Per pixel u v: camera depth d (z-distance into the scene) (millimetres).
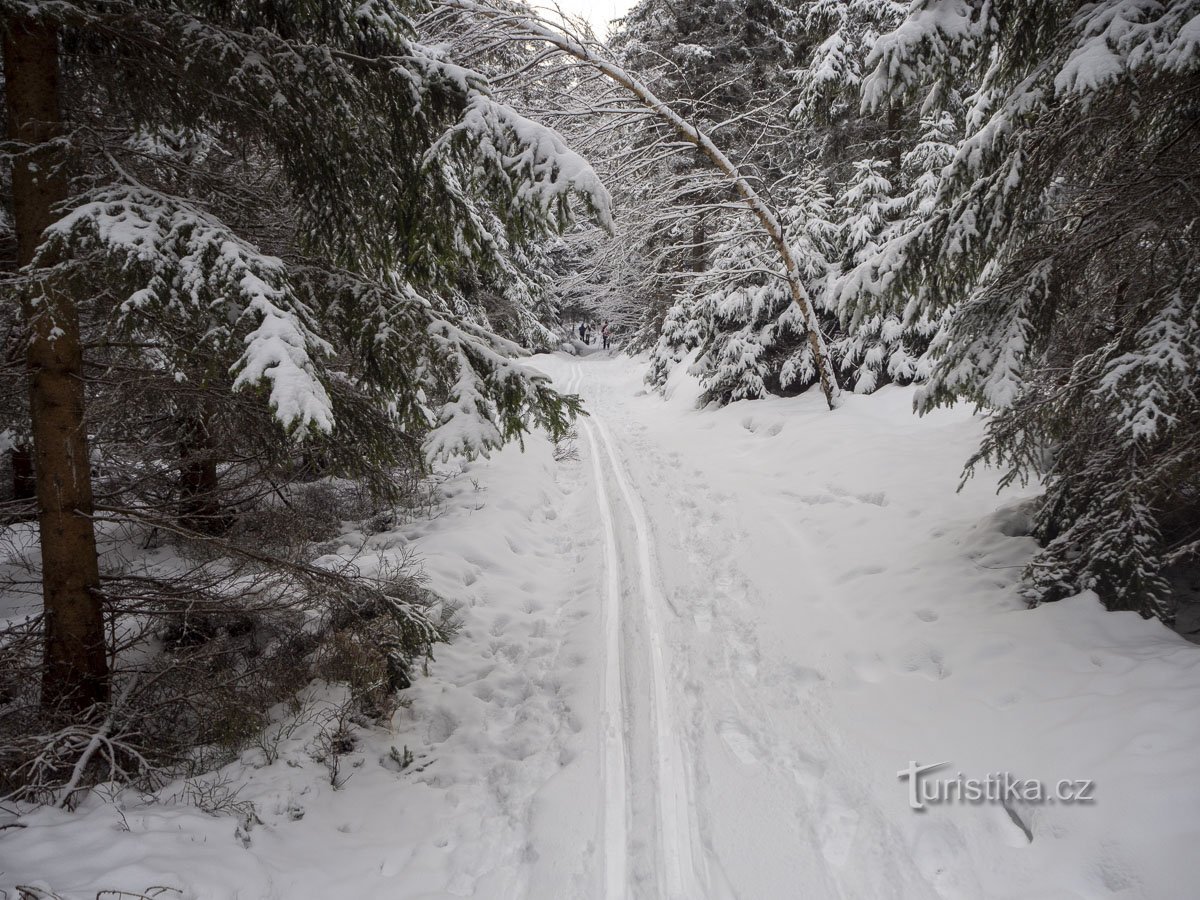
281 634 5672
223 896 2916
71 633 4047
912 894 3145
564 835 3719
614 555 8008
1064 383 5496
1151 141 4906
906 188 13070
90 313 4477
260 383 3027
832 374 12289
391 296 4590
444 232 4391
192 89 3957
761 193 13320
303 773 4203
